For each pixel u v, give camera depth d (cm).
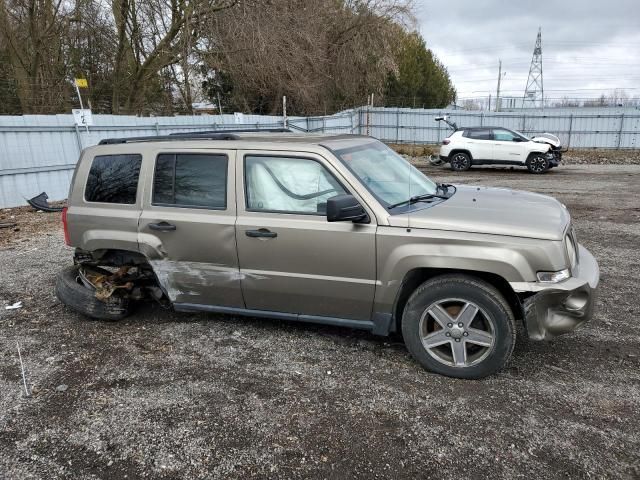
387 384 353
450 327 355
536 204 404
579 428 299
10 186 1092
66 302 475
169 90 2262
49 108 1777
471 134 1878
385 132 2969
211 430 307
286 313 410
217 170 412
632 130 2577
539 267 333
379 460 277
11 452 292
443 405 326
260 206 399
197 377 370
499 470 266
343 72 2939
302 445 291
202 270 418
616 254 666
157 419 320
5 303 530
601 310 473
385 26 2909
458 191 455
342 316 392
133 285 479
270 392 347
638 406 319
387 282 364
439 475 264
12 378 376
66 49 1972
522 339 416
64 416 326
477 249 341
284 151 395
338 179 378
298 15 2180
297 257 385
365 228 365
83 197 460
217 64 1925
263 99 2703
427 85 4659
